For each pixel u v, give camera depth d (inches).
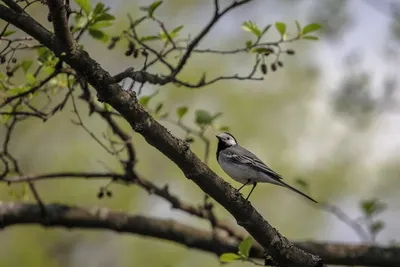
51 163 583.2
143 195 589.6
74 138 589.6
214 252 370.0
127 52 300.2
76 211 371.9
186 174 242.4
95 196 576.4
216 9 294.5
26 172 580.7
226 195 246.1
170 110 588.1
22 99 308.2
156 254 589.6
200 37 299.4
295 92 646.5
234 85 625.6
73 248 597.9
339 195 631.2
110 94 229.9
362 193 636.7
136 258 591.5
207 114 351.6
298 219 620.7
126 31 303.0
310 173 630.5
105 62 590.2
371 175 642.2
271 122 639.1
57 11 223.1
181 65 300.5
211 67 610.9
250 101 632.4
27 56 530.3
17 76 487.8
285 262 259.1
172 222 375.6
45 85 333.1
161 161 593.6
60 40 230.8
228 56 618.8
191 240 370.9
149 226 372.5
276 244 255.9
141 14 586.2
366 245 365.7
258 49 299.1
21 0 241.3
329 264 362.0
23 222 366.6
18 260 569.9
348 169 641.0
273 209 619.2
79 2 286.7
